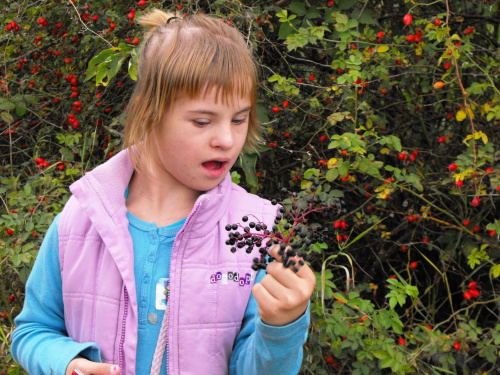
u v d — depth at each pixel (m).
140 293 1.31
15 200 2.53
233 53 1.23
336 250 2.87
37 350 1.32
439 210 2.84
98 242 1.34
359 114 2.84
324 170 2.68
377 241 2.86
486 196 2.69
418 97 3.02
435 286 2.88
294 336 1.09
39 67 3.31
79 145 3.04
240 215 1.35
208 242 1.30
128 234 1.33
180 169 1.27
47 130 3.13
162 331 1.27
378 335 2.31
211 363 1.27
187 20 1.32
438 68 2.88
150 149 1.33
